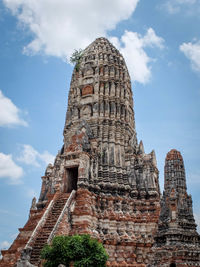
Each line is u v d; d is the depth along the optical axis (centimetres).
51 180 5016
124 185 4419
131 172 4591
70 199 3684
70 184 4278
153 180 4484
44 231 3291
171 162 3378
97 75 5403
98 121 4962
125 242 3716
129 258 3650
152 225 3975
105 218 3859
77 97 5372
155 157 5166
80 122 5019
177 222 2781
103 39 6188
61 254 2386
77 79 5600
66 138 5212
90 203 3791
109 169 4509
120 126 5038
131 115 5662
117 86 5428
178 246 2630
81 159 4084
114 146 4756
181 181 3231
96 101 5141
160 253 2683
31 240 3122
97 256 2434
